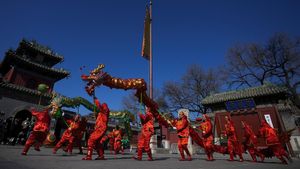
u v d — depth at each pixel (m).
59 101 16.88
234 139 8.95
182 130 8.44
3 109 24.12
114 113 21.69
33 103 26.34
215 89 39.66
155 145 17.48
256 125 20.73
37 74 28.98
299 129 20.47
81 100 20.33
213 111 24.50
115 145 14.03
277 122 19.69
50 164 4.77
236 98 22.36
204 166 5.82
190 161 7.74
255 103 21.58
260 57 33.34
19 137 18.89
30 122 20.59
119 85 7.55
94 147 7.06
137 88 8.05
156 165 5.65
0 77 24.14
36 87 28.53
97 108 7.26
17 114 25.81
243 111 21.80
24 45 28.00
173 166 5.50
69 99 18.94
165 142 21.41
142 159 8.16
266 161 8.99
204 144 8.95
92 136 6.88
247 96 21.66
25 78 27.84
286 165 6.96
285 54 31.23
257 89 22.45
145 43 17.78
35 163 4.79
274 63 32.28
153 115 8.98
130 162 6.37
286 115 20.09
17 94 25.53
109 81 7.32
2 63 29.06
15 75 27.08
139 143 7.82
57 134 22.84
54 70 28.94
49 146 17.89
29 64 27.42
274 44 32.22
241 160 8.64
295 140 18.95
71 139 9.94
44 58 30.55
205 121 9.25
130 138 22.38
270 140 8.04
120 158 8.33
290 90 29.36
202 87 39.88
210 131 8.98
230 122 9.30
